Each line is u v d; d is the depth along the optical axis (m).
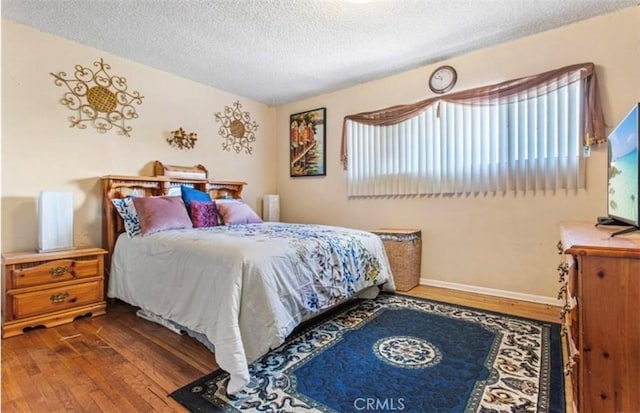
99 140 2.99
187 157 3.71
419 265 3.43
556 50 2.66
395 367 1.74
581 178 2.58
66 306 2.41
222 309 1.68
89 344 2.04
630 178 1.47
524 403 1.41
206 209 3.17
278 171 4.81
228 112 4.16
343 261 2.42
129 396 1.50
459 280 3.22
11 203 2.50
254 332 1.70
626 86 2.41
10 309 2.16
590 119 2.50
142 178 3.08
